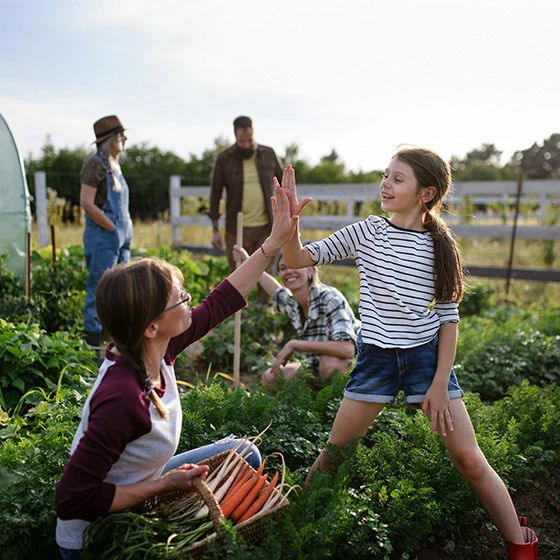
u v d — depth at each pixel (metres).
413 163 2.73
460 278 2.76
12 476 2.68
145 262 2.21
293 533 2.36
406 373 2.72
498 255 13.42
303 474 3.14
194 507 2.43
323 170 28.95
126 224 5.86
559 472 3.72
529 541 2.78
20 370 4.09
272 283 4.86
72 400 3.81
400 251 2.74
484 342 5.51
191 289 7.63
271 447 3.25
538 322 6.55
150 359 2.26
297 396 3.84
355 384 2.80
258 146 7.11
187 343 2.56
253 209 7.13
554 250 12.28
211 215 7.36
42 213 12.07
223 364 5.75
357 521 2.71
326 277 10.95
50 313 6.17
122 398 2.08
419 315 2.72
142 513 2.38
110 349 2.29
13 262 6.39
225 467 2.60
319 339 4.61
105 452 2.06
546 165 44.47
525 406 4.05
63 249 8.16
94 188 5.47
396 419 3.70
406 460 3.23
